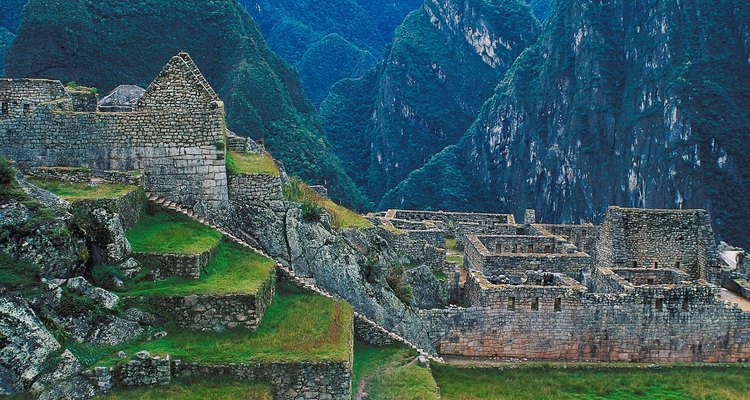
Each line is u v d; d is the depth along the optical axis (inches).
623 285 1483.8
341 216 1669.5
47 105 1122.0
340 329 954.7
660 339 1483.8
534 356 1449.3
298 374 835.4
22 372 745.6
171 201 1138.7
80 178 1072.2
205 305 890.7
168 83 1230.9
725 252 2213.3
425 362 1117.7
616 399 1261.1
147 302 874.1
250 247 1104.2
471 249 1744.6
